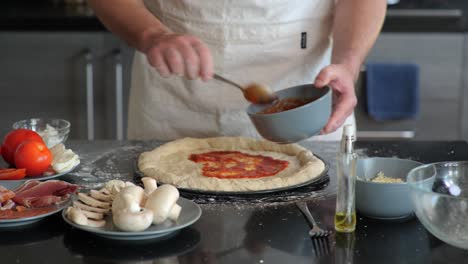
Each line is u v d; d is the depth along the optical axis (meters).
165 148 1.65
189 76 1.39
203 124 1.92
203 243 1.16
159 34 1.54
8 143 1.51
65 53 3.15
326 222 1.25
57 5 3.41
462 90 3.21
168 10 1.85
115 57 3.15
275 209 1.31
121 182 1.29
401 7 3.38
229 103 1.88
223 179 1.42
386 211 1.24
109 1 1.70
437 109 3.24
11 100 3.19
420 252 1.13
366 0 1.76
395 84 3.15
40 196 1.28
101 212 1.20
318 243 1.16
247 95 1.39
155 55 1.40
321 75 1.41
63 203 1.27
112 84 3.18
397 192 1.23
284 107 1.39
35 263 1.09
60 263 1.09
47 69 3.16
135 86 1.97
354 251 1.13
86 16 3.13
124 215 1.13
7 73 3.16
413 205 1.15
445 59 3.19
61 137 1.65
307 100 1.40
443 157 1.64
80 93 3.18
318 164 1.50
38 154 1.45
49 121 1.70
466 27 3.16
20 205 1.25
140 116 1.96
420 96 3.22
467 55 3.18
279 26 1.83
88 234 1.18
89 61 3.15
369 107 3.16
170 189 1.20
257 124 1.34
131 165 1.57
